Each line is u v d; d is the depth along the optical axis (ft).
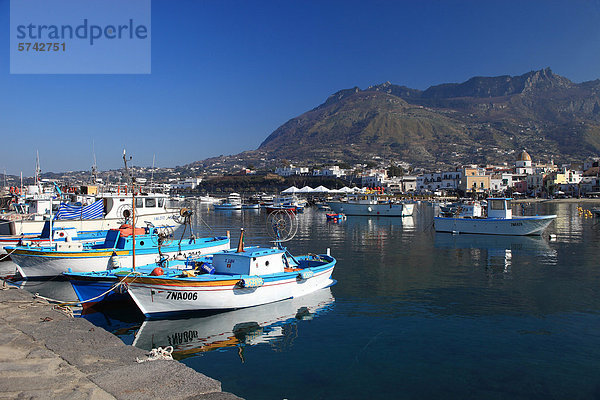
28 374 29.60
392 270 94.12
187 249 89.40
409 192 595.47
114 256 73.87
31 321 43.09
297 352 47.42
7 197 167.94
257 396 37.68
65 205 110.22
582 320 57.72
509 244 137.08
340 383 40.09
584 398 37.27
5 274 88.63
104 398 25.95
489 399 37.11
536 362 44.50
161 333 53.16
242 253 63.77
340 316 59.88
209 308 58.29
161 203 127.85
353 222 233.14
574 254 115.34
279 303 64.80
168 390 27.32
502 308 63.67
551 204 399.65
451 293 72.69
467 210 176.96
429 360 45.14
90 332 39.60
